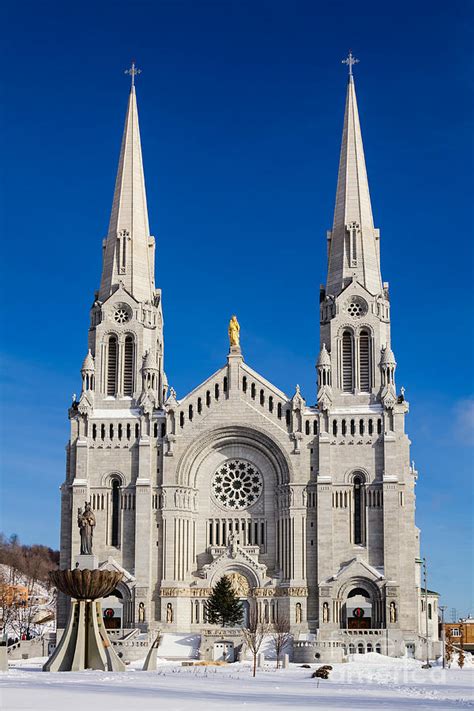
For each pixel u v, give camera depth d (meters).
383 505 136.75
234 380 144.25
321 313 148.12
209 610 134.12
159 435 143.75
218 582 135.62
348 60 159.75
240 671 103.69
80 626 93.25
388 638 131.12
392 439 138.50
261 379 144.25
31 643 133.88
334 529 137.75
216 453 144.62
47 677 82.31
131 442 143.00
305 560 137.12
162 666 112.56
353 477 139.25
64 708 53.03
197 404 144.25
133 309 148.50
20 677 82.00
